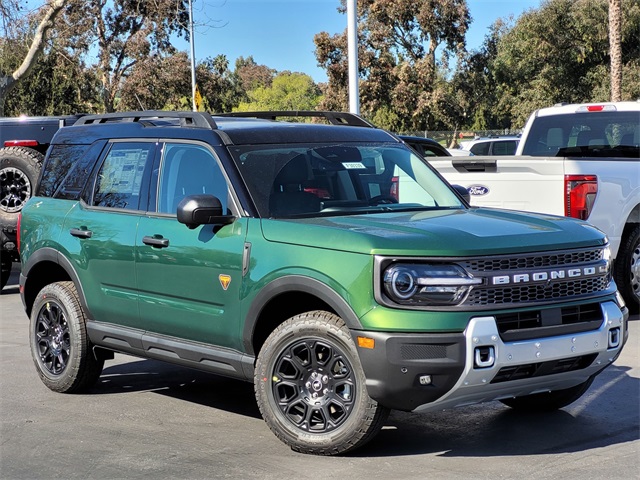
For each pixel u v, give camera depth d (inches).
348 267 201.8
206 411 258.4
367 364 197.0
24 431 239.0
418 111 2322.8
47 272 293.3
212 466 207.0
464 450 216.1
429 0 2304.4
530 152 449.4
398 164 258.2
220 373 234.5
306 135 253.0
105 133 279.1
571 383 219.1
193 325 236.7
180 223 241.9
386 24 2370.8
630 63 1865.2
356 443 206.1
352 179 245.1
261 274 217.3
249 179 233.5
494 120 2679.6
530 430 232.7
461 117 2370.8
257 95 4936.0
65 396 277.9
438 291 196.1
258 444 223.9
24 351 346.9
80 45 1809.8
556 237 213.3
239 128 248.4
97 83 1962.4
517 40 2091.5
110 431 238.1
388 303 196.5
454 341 193.0
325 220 222.8
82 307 271.1
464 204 257.9
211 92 2233.0
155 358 251.9
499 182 378.6
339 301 201.6
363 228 210.8
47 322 283.9
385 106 2379.4
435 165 389.4
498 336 196.1
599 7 1882.4
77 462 212.2
